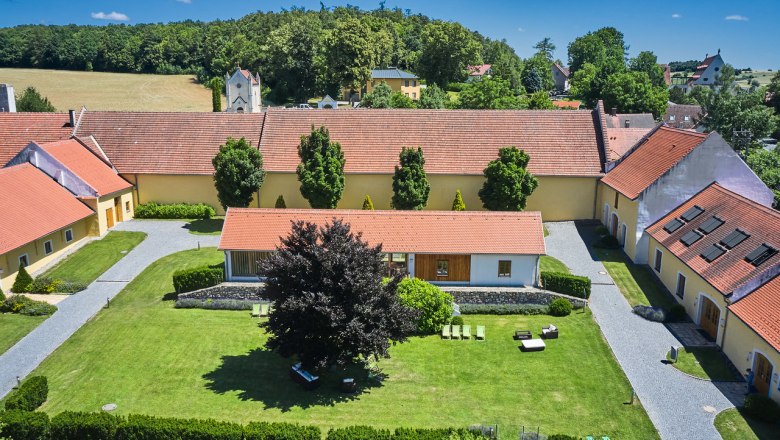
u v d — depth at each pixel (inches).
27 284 1594.5
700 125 3184.1
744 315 1181.7
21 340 1354.6
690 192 1706.4
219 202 2219.5
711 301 1363.2
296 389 1173.7
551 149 2159.2
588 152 2153.1
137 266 1764.3
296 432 920.9
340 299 1131.3
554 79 7278.5
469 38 5339.6
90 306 1530.5
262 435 916.6
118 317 1475.1
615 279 1683.1
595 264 1781.5
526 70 6107.3
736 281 1275.8
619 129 2635.3
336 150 2048.5
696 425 1048.2
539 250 1581.0
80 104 4478.3
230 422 986.1
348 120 2245.3
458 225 1637.6
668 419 1066.7
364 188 2145.7
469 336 1397.6
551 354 1314.0
